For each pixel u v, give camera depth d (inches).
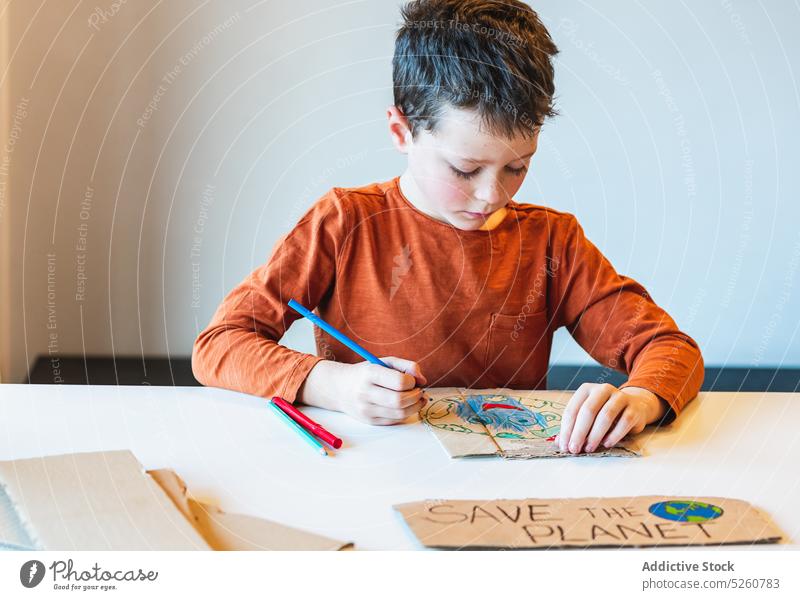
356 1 87.0
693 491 26.2
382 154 90.6
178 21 86.0
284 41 87.4
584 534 22.6
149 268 90.7
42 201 87.5
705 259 95.3
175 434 30.0
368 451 29.0
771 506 25.3
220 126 88.7
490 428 31.7
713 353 98.3
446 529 22.7
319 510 24.2
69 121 86.7
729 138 93.0
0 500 22.9
